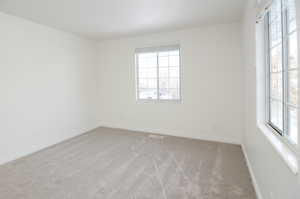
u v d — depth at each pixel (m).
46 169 2.39
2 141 2.62
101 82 4.62
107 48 4.46
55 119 3.48
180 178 2.12
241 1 2.41
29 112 2.99
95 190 1.90
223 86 3.37
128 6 2.53
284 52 1.31
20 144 2.85
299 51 0.87
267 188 1.45
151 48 3.94
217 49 3.36
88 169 2.38
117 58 4.36
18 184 2.03
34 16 2.83
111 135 3.94
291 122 1.22
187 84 3.68
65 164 2.54
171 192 1.85
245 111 2.73
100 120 4.75
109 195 1.81
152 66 4.10
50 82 3.36
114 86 4.48
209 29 3.40
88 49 4.31
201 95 3.57
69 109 3.80
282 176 1.11
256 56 1.82
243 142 3.01
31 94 3.02
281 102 1.40
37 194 1.84
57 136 3.51
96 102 4.62
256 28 1.81
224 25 3.28
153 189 1.90
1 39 2.59
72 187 1.96
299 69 0.88
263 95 1.80
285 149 1.18
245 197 1.75
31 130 3.02
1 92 2.61
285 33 1.29
